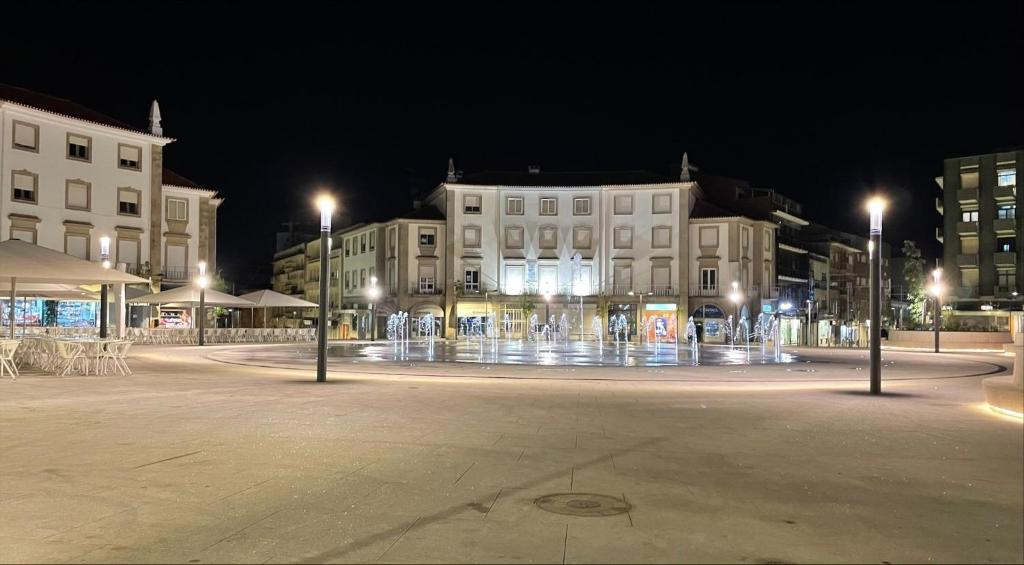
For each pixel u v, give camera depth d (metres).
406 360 25.11
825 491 6.17
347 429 9.18
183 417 10.20
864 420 10.38
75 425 9.44
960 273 59.69
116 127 46.59
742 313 54.16
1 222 41.19
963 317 57.69
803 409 11.59
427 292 57.44
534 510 5.50
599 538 4.83
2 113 41.25
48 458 7.31
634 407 11.68
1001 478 6.72
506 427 9.43
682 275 55.28
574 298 56.88
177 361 23.58
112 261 46.28
